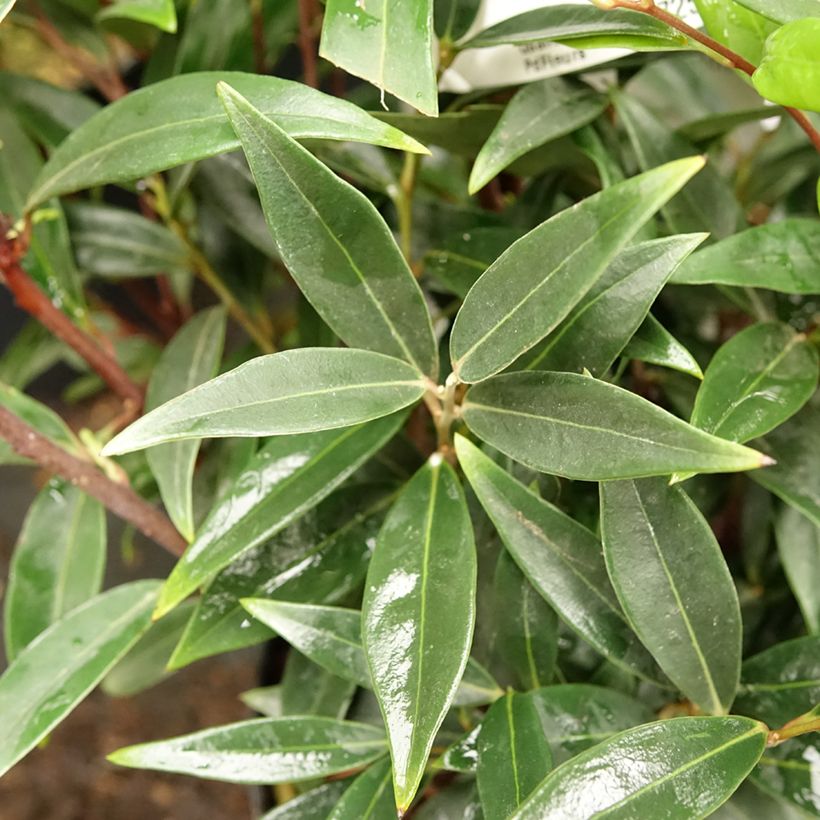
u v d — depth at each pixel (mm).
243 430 149
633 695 225
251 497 193
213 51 272
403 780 145
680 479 155
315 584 220
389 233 168
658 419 143
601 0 161
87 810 445
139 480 330
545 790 150
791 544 223
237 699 477
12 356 374
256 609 201
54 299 297
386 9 162
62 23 358
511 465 213
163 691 482
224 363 336
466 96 236
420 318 178
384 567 172
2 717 222
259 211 282
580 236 147
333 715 254
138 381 430
